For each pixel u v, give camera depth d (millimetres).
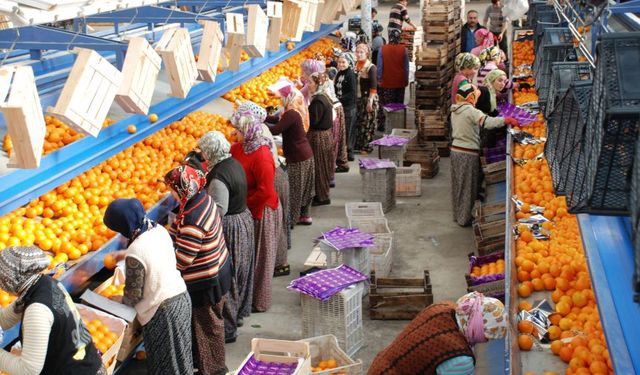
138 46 5781
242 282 6863
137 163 7465
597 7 5383
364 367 6473
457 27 15445
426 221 9977
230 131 9594
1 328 4148
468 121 9312
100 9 4324
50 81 6887
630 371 2926
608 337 3146
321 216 10172
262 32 8531
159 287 5047
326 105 10125
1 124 5953
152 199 6980
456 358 3781
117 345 5051
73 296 5719
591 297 5113
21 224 5566
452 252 8938
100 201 6473
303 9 10070
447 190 11250
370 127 12961
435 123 12719
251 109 7434
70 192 6258
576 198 3191
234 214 6574
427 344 3857
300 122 9094
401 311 7203
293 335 7023
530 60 13398
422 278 8039
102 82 5152
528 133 8938
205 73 7492
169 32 6836
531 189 7379
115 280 5691
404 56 13805
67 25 8602
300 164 9266
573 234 6176
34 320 3900
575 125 3980
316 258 8219
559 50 7832
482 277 6840
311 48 14742
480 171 10445
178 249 5602
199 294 5809
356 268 7500
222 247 5910
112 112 7109
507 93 11383
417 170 10945
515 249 6168
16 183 4984
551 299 5422
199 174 5750
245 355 6672
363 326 7152
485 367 5535
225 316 6785
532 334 4906
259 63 10430
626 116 2619
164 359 5180
